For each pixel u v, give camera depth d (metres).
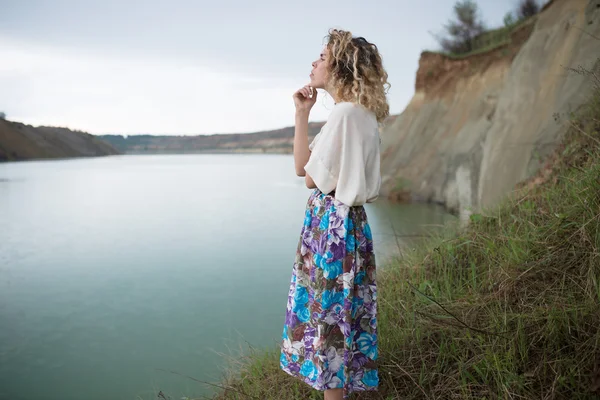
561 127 6.14
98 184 28.02
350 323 2.06
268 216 13.59
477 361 2.29
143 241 10.43
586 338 2.09
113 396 3.74
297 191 21.36
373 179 2.08
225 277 7.28
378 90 2.05
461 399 2.18
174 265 8.15
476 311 2.66
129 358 4.47
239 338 4.79
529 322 2.34
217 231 11.38
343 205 2.04
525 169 6.90
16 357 4.63
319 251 2.06
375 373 2.20
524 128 8.23
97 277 7.55
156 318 5.55
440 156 15.55
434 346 2.62
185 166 53.47
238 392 2.87
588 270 2.40
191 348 4.64
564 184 3.56
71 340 5.03
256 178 31.09
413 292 3.24
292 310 2.17
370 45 2.09
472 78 16.91
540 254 2.80
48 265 8.38
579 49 7.34
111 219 14.01
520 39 15.52
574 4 9.08
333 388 2.06
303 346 2.13
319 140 2.04
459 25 17.67
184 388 3.76
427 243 4.27
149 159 86.69
